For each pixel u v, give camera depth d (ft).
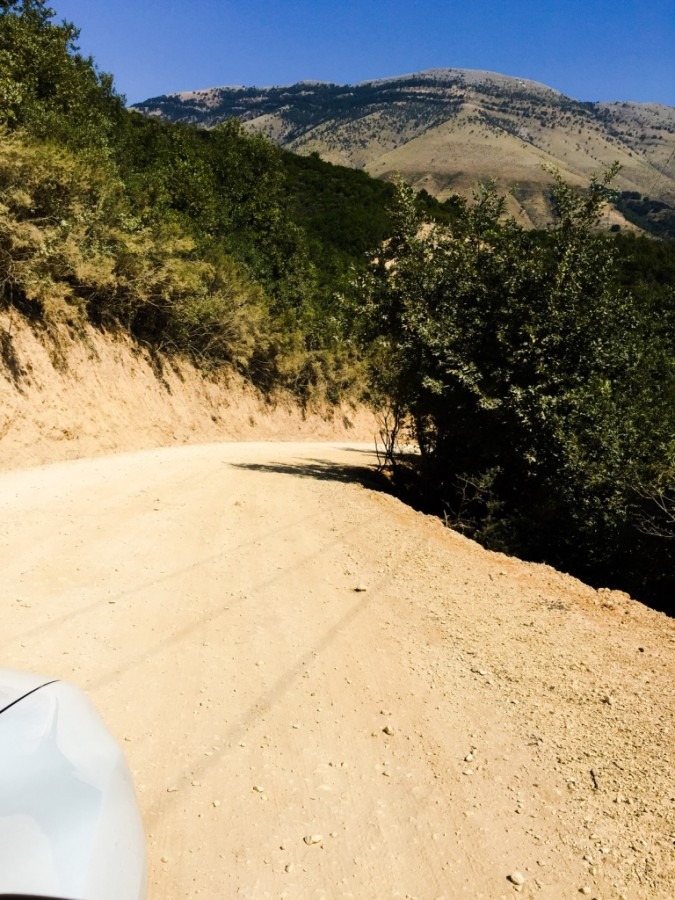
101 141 99.96
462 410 51.21
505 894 9.75
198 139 181.06
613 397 45.93
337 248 187.01
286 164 247.29
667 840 11.23
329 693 15.78
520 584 27.09
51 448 56.18
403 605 22.80
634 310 48.39
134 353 77.92
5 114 67.21
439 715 15.14
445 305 53.06
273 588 23.32
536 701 16.19
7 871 5.03
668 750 14.19
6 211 56.44
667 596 39.55
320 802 11.55
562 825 11.49
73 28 121.39
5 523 28.32
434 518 42.70
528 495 48.26
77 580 21.99
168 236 80.43
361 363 125.90
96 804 6.16
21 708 7.13
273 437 103.19
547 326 47.11
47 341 62.95
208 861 9.82
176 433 77.82
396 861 10.25
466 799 12.03
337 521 35.50
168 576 23.45
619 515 40.70
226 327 94.32
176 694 14.92
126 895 5.61
